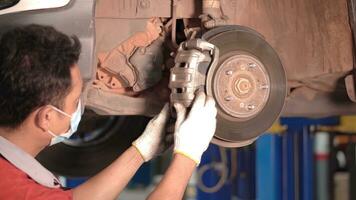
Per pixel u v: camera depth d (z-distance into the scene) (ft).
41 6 4.89
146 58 5.65
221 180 11.62
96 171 8.35
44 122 4.27
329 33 6.40
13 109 4.14
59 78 4.16
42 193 4.09
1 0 4.87
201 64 4.90
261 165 11.71
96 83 5.62
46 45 4.14
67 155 8.30
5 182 4.07
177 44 5.83
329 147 12.10
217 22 5.48
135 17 5.63
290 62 6.29
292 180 11.69
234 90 5.12
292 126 11.65
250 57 5.23
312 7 6.38
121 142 8.41
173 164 4.46
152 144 4.93
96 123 8.30
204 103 4.75
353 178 11.95
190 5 5.75
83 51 4.99
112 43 5.58
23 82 4.03
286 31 6.25
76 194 4.65
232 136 5.21
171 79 4.89
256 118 5.35
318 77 6.46
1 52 4.10
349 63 6.40
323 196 11.97
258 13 6.08
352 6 6.35
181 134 4.55
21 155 4.24
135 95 5.82
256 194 11.91
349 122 11.63
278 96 5.45
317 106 7.16
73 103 4.41
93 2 5.02
